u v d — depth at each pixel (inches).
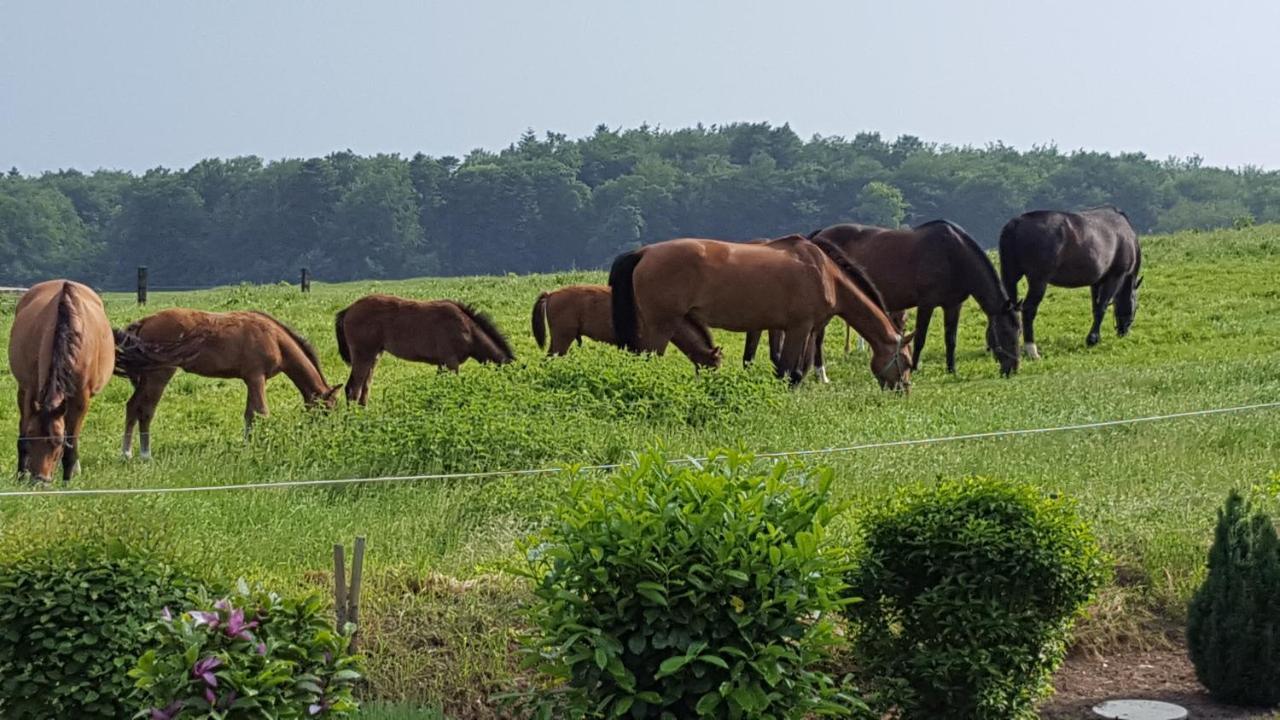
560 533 268.2
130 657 265.4
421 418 534.0
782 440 551.8
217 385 811.4
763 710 257.0
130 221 3966.5
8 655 265.6
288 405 737.0
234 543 393.1
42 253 3855.8
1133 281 949.8
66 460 540.7
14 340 569.9
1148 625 382.3
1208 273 1195.9
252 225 3786.9
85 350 545.6
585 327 837.2
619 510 257.1
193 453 581.3
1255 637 331.3
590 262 3818.9
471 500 457.7
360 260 3693.4
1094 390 684.7
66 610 266.7
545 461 506.3
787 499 266.4
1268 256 1282.0
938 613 297.4
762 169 4084.6
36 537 278.4
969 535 296.5
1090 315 1045.2
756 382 643.5
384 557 395.5
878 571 304.2
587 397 592.4
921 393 717.9
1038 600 303.9
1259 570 336.2
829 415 618.5
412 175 4003.4
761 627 259.3
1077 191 4675.2
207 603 253.6
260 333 656.4
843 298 734.5
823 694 269.1
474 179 3848.4
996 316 816.9
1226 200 4960.6
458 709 318.7
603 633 256.4
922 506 308.8
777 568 254.1
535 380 620.1
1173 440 538.9
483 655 331.0
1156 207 4741.6
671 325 734.5
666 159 4729.3
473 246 3828.7
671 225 3973.9
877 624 309.0
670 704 260.1
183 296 1592.0
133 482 496.1
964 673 299.0
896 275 829.8
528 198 3828.7
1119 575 399.2
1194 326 967.6
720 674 257.9
